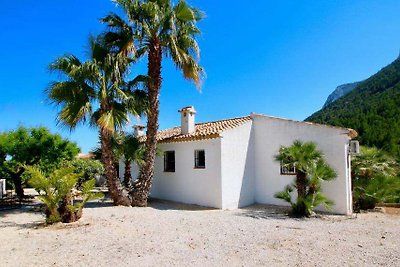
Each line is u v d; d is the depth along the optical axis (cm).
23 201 1585
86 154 3108
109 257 654
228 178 1402
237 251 692
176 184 1605
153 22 1334
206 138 1425
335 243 763
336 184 1266
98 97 1284
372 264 611
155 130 1439
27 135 1670
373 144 2955
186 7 1358
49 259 646
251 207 1415
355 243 764
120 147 1473
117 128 1305
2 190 1778
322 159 1218
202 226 959
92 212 1213
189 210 1326
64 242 777
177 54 1332
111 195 1408
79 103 1263
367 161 1402
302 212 1170
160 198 1698
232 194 1412
